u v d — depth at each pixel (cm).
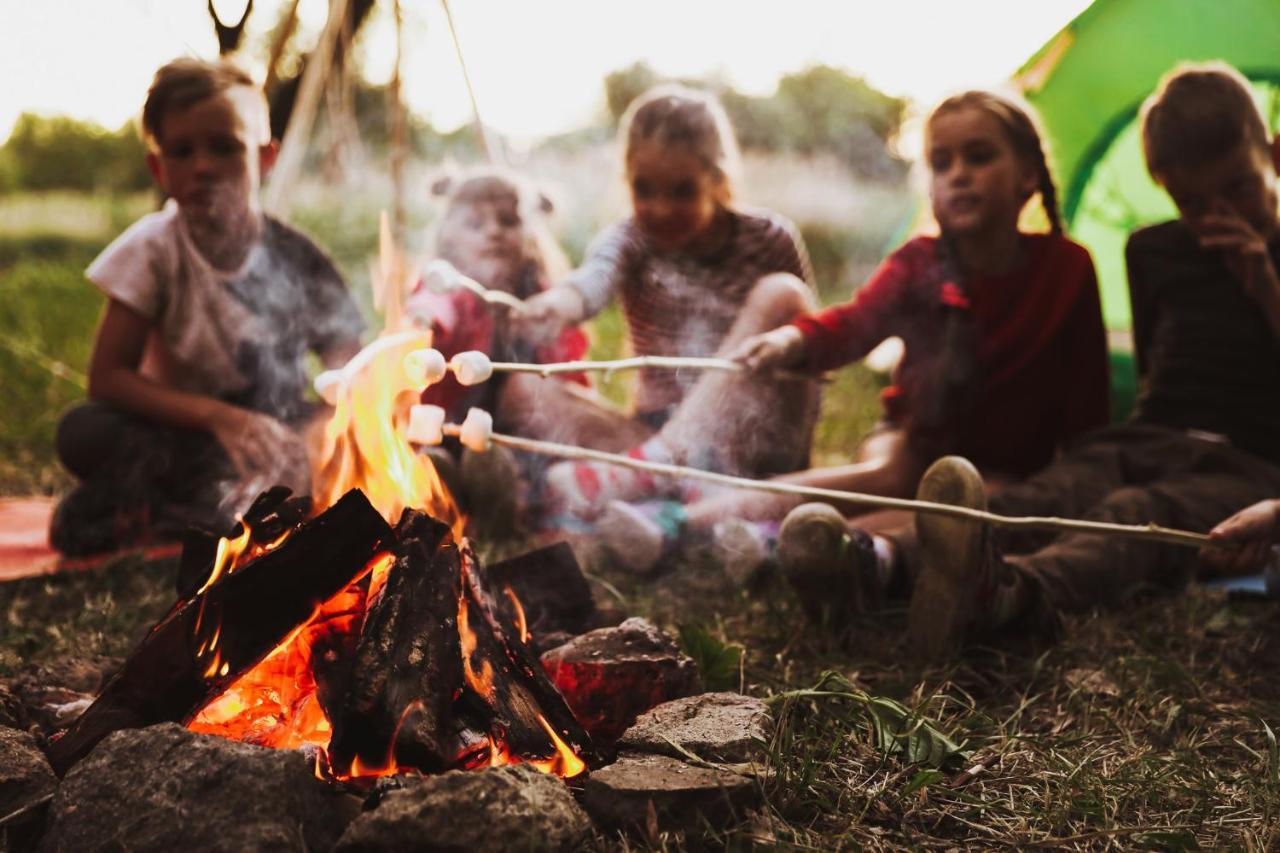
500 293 288
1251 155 268
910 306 291
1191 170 269
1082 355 287
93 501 277
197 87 270
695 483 288
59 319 601
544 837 131
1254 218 274
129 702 154
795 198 845
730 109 888
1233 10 326
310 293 299
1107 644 222
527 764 146
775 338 269
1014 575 221
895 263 292
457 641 154
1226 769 177
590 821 139
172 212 286
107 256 279
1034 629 225
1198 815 161
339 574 156
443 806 131
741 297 303
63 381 470
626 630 186
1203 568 258
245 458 275
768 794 152
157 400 277
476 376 187
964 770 172
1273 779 167
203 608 154
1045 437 289
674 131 289
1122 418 369
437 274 261
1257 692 207
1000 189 278
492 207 303
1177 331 288
